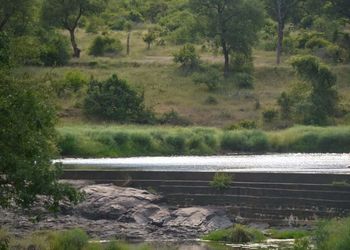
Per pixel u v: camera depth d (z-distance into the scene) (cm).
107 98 7938
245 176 3697
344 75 9394
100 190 3659
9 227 3219
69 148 6153
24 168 2081
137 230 3259
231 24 9569
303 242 2588
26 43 2906
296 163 5138
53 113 2236
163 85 9156
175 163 5300
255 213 3588
